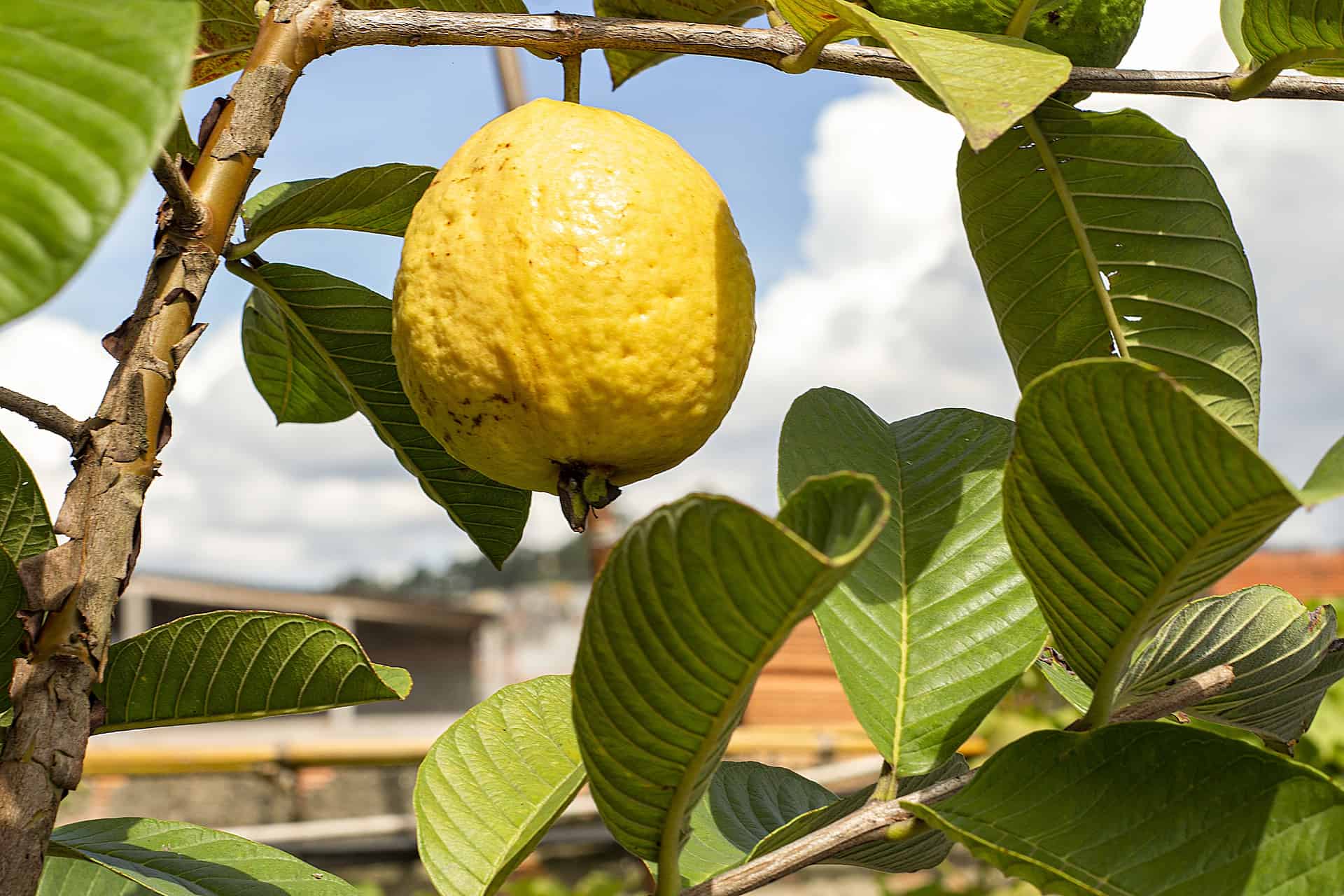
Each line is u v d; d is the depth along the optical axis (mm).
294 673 355
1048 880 303
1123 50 382
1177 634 388
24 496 351
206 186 319
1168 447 281
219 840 367
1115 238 382
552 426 333
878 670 368
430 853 376
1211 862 301
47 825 289
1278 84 371
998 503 397
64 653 293
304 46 337
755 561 267
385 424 461
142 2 245
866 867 396
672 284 331
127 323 311
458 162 346
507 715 409
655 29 358
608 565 282
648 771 307
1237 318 378
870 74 366
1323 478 253
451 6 401
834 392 420
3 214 234
